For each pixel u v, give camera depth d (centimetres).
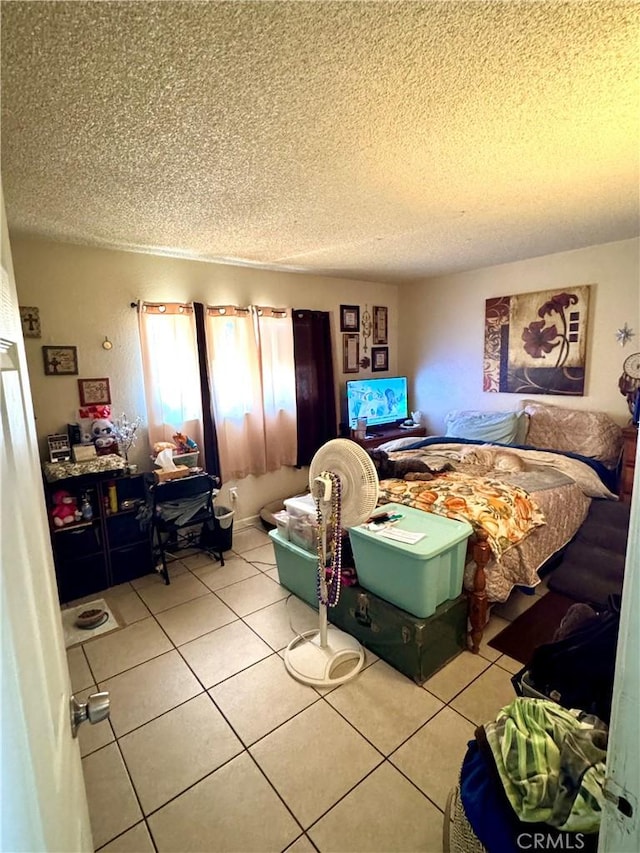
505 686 191
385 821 137
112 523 290
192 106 133
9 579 47
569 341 368
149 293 323
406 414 502
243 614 255
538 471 315
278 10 95
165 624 247
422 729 170
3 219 65
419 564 188
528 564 244
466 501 241
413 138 159
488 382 432
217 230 264
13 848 40
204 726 175
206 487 310
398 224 265
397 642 200
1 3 88
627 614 53
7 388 57
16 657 47
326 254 337
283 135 154
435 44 109
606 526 288
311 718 177
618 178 203
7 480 52
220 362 358
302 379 422
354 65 116
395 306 510
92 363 300
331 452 195
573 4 96
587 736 104
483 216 256
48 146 155
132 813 142
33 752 50
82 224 244
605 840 56
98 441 296
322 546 204
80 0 89
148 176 183
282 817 140
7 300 61
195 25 99
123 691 196
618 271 336
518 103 138
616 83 127
